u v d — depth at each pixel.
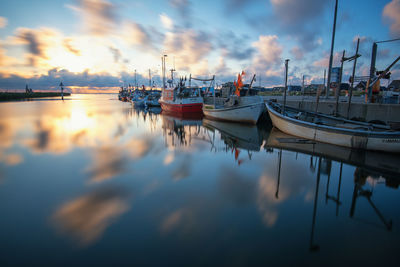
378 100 15.86
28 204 5.52
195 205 5.45
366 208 5.30
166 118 27.12
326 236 4.16
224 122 21.88
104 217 4.89
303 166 8.55
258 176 7.54
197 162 9.22
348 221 4.70
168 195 6.01
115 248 3.82
